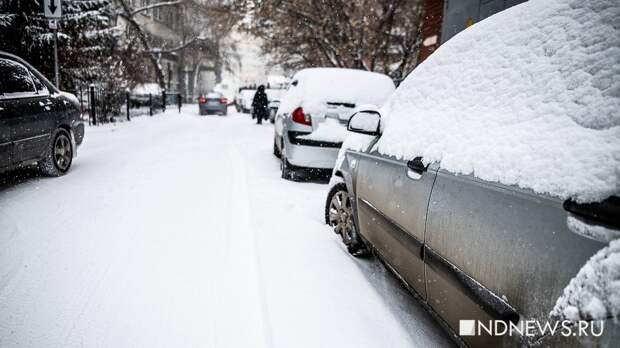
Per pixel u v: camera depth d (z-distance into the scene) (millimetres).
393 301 2785
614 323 1062
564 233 1249
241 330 2311
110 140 10078
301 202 5168
